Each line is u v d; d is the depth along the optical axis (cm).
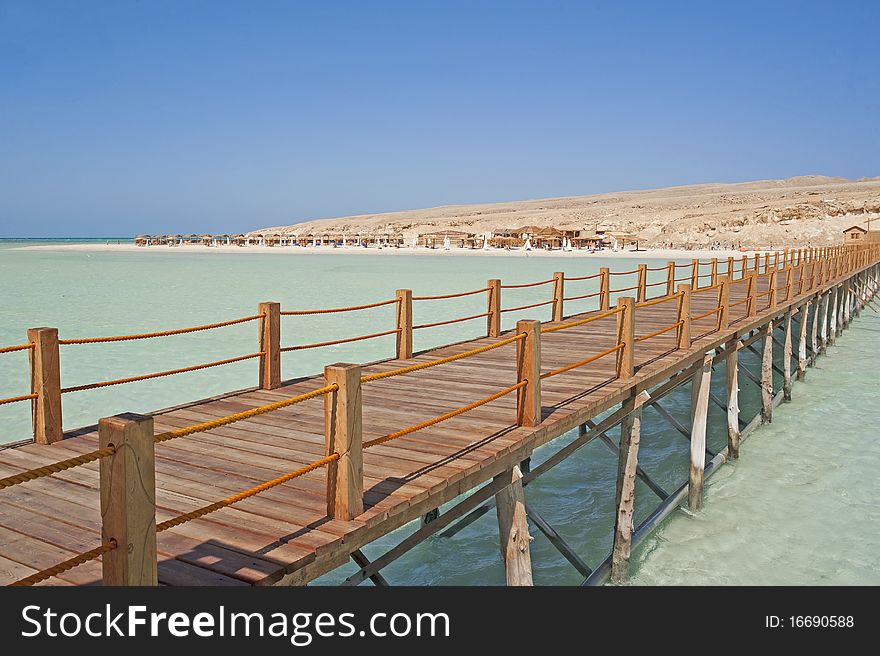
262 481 564
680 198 14888
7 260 7375
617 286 3969
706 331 1280
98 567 427
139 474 337
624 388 854
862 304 3241
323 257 8044
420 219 16000
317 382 923
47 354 654
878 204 8762
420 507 523
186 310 2967
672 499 998
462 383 916
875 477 1110
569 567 849
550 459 759
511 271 5228
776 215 9112
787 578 816
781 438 1342
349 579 589
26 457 621
